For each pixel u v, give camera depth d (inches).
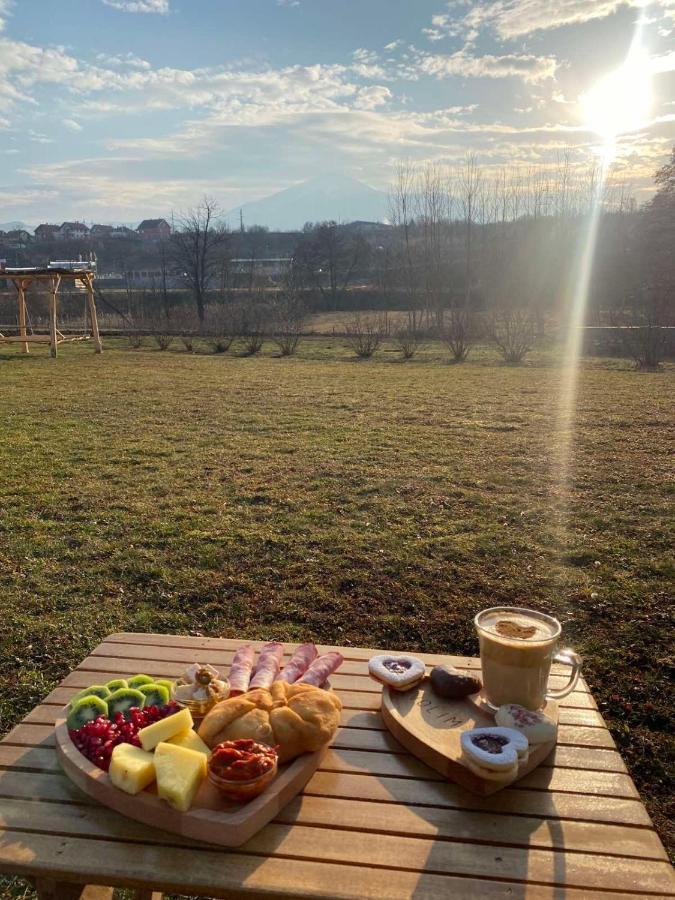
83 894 80.0
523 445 370.6
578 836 59.1
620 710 135.4
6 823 59.6
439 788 64.6
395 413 471.8
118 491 282.5
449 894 52.8
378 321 1304.1
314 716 66.8
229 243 2192.4
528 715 69.0
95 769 63.1
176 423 432.5
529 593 187.0
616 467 322.7
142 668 89.1
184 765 59.4
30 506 262.1
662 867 56.0
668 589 186.9
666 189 1616.6
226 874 54.1
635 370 778.8
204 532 232.5
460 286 1784.0
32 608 179.6
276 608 180.1
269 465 325.7
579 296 1600.6
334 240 2303.2
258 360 882.1
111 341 1117.1
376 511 255.4
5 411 471.8
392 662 80.1
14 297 1708.9
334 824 59.6
